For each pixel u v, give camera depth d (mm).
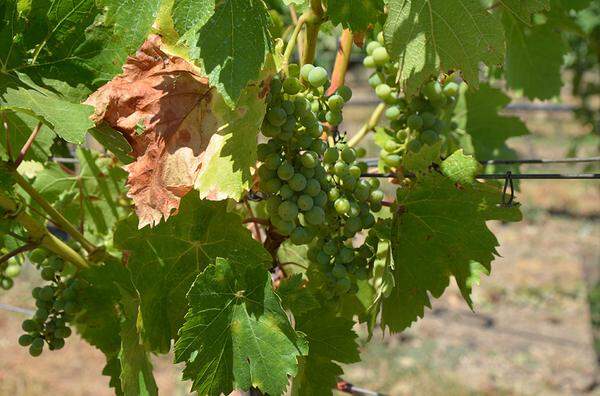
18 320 3734
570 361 3328
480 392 3061
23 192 901
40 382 3242
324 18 740
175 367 3271
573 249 4734
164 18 689
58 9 662
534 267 4469
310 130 707
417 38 695
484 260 759
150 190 694
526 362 3324
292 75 721
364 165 788
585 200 5625
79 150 928
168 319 732
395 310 780
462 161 748
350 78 6809
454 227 759
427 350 3410
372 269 767
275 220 714
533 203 5578
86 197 933
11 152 743
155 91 697
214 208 727
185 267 733
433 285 773
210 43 626
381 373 3199
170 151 695
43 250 837
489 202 757
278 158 701
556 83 1103
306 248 872
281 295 700
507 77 1114
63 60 672
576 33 1082
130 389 706
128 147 704
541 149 6418
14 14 660
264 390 667
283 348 666
